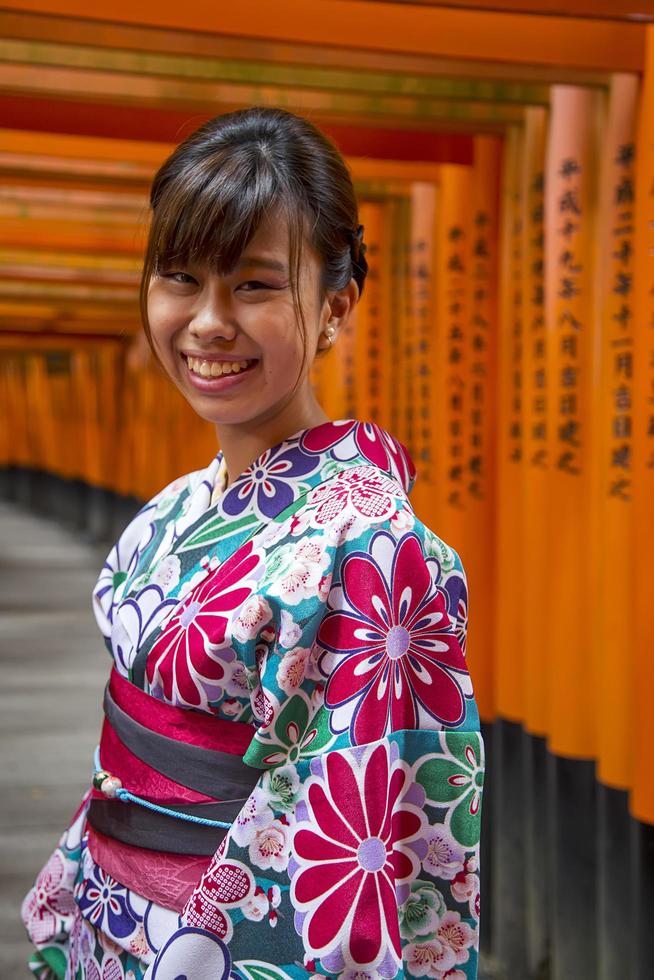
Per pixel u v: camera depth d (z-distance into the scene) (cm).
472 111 319
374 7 255
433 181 391
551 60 264
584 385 298
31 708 670
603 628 286
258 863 109
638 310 260
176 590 123
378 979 104
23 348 1494
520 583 341
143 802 119
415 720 113
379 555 111
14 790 511
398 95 289
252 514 122
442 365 369
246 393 116
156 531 141
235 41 257
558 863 311
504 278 342
